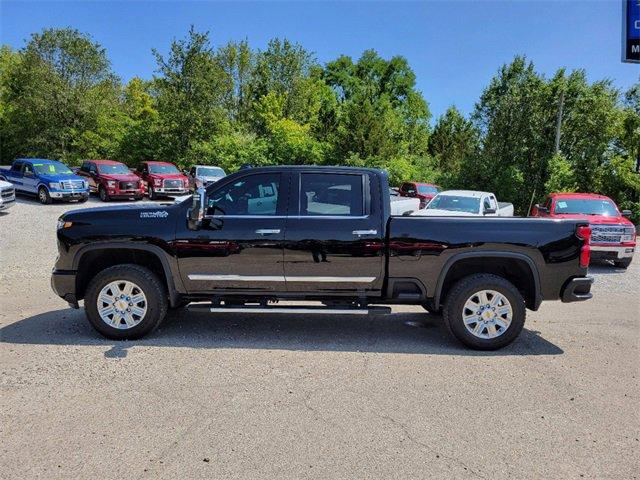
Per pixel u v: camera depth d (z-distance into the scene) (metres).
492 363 5.16
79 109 42.56
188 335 5.89
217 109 37.56
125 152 38.44
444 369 4.96
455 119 57.75
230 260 5.59
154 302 5.61
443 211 12.76
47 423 3.72
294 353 5.35
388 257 5.56
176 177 25.42
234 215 5.66
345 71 65.81
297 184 5.71
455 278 5.88
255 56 51.91
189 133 36.38
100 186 23.72
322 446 3.47
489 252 5.52
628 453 3.46
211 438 3.55
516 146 28.66
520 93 28.56
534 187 28.06
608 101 26.92
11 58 52.38
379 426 3.77
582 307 7.77
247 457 3.32
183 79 36.19
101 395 4.21
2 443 3.44
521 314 5.49
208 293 5.72
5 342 5.53
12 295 7.72
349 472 3.17
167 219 5.65
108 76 44.91
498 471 3.21
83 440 3.50
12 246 12.13
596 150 26.48
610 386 4.59
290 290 5.68
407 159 42.22
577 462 3.34
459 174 30.77
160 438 3.54
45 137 42.47
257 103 45.25
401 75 65.62
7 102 47.59
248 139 37.03
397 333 6.17
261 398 4.21
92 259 5.86
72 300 5.75
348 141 36.66
